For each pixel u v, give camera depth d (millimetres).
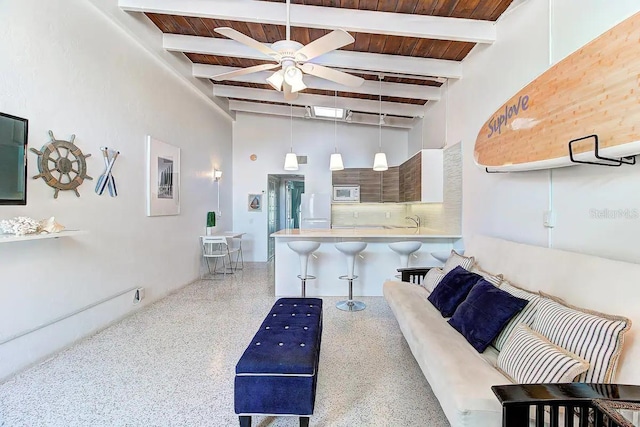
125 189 3676
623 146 1591
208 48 4266
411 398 2195
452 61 4148
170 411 2018
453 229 4480
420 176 5012
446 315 2561
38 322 2615
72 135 2924
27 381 2346
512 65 2916
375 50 4020
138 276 3939
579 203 2113
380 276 4719
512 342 1743
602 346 1370
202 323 3533
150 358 2717
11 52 2383
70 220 2914
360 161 7633
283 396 1775
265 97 6125
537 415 1222
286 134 7645
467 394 1466
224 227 7023
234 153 7621
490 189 3350
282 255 4668
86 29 3084
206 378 2404
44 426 1871
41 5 2615
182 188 5059
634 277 1497
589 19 2021
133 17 3668
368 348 2959
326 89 5109
